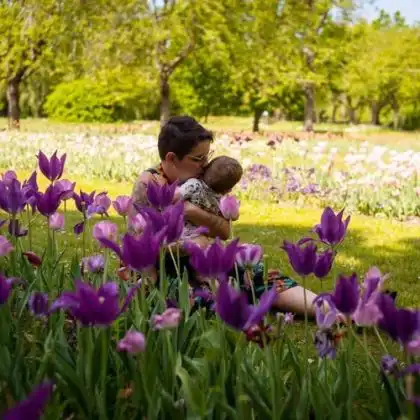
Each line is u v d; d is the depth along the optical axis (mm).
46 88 55844
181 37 27219
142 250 2059
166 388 2438
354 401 2916
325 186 10711
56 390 2400
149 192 2721
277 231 7969
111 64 27844
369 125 67000
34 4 27312
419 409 2045
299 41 31094
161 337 2643
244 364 2465
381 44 54938
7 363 2498
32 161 14578
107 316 1967
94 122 49625
